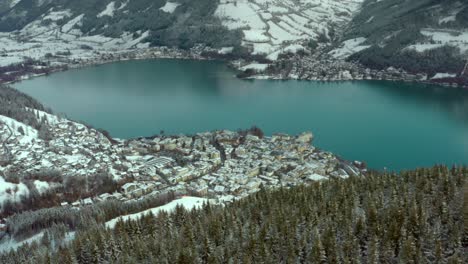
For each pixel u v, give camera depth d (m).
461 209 146.50
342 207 164.62
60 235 193.12
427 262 127.19
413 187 175.50
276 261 138.50
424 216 143.75
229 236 154.75
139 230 177.25
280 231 152.50
